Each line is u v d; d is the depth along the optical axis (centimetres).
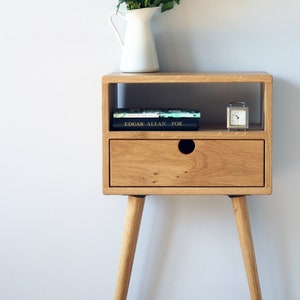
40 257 175
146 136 147
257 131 147
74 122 170
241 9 164
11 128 171
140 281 174
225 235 171
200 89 167
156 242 173
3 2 167
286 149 167
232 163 147
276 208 169
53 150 171
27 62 169
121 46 166
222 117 167
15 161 172
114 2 166
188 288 173
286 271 171
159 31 166
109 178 148
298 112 166
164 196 171
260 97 163
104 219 173
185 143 154
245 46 165
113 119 148
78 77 169
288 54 164
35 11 167
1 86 170
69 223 173
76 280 175
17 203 174
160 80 145
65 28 167
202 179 148
